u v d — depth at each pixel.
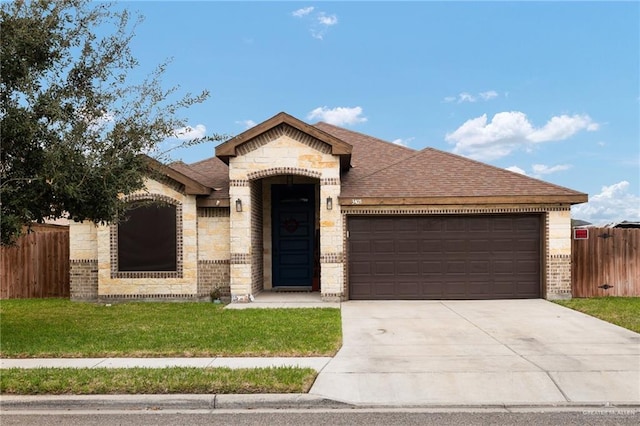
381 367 8.12
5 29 9.59
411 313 13.02
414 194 15.15
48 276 16.98
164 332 10.62
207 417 6.45
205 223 15.77
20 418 6.42
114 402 6.85
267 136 15.23
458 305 14.30
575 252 16.03
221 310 13.55
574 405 6.80
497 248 15.38
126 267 15.48
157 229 15.48
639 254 16.03
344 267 15.28
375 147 20.11
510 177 15.87
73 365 8.27
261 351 8.98
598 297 15.73
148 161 11.18
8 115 9.48
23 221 9.86
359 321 11.97
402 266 15.44
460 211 15.20
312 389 7.24
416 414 6.51
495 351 9.09
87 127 10.16
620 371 7.89
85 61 10.51
